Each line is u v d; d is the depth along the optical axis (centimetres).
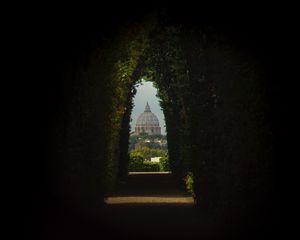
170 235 1301
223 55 1223
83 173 1526
